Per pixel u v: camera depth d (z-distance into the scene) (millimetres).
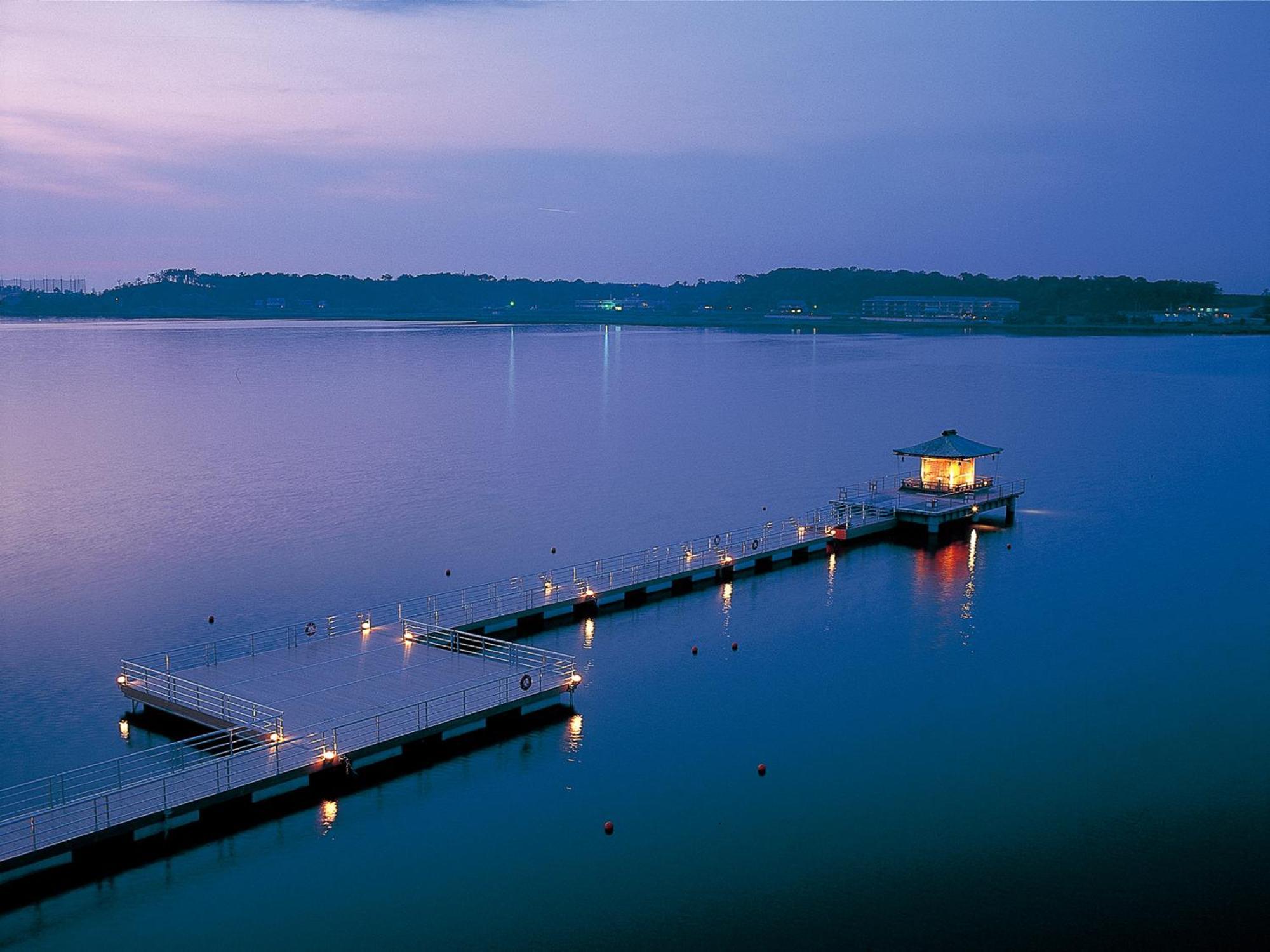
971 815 40438
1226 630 60188
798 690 52062
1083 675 53781
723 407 167500
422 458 119188
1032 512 90750
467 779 42719
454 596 66875
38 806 39875
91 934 33375
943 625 61406
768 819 40156
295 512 91375
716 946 33250
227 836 38312
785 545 75688
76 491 100312
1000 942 33281
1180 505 93625
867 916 34531
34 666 55438
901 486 91625
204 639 59781
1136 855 37750
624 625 61344
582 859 37594
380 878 36406
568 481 105312
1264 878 36344
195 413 158250
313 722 44469
